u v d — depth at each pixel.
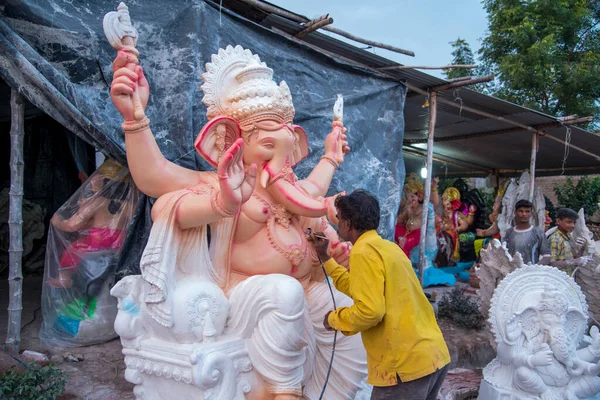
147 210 3.77
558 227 4.50
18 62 3.11
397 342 2.16
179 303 2.37
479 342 4.67
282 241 2.70
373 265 2.17
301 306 2.48
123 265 3.80
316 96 4.54
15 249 3.51
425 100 6.07
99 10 3.57
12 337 3.54
